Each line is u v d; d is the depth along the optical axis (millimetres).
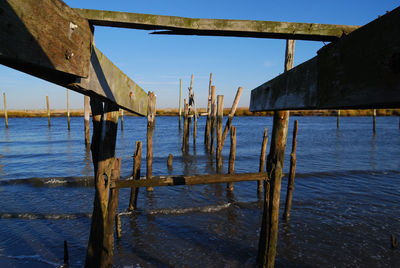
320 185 9484
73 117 70625
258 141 23188
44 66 750
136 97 2201
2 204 7520
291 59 4762
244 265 4559
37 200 7898
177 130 33688
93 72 1206
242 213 6844
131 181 3627
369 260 4750
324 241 5410
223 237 5578
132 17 1336
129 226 6031
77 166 13031
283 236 5609
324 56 973
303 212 6910
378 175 10852
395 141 22422
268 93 1760
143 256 4824
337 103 879
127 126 41500
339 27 1348
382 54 668
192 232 5785
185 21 1361
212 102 15641
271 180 3814
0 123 46250
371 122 48156
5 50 632
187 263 4625
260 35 1414
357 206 7328
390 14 643
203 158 15094
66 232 5781
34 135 27453
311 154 16656
